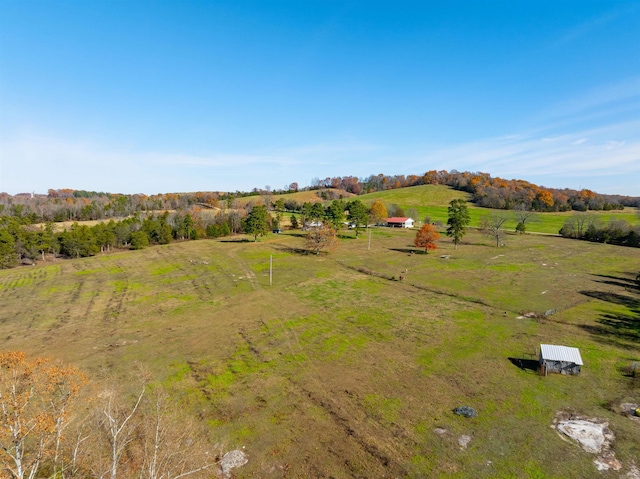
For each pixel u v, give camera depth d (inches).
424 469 698.2
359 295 1839.3
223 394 969.5
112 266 2583.7
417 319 1493.6
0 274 2384.4
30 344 1299.2
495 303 1680.6
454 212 3238.2
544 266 2458.2
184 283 2110.0
